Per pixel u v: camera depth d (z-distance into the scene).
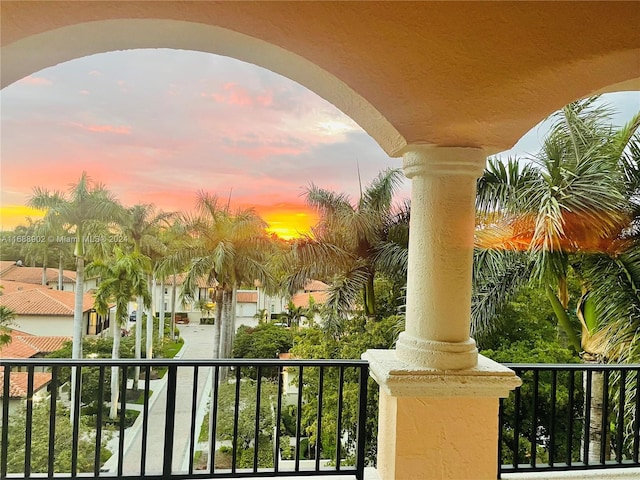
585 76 1.89
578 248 4.70
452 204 1.95
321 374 2.44
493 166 5.53
